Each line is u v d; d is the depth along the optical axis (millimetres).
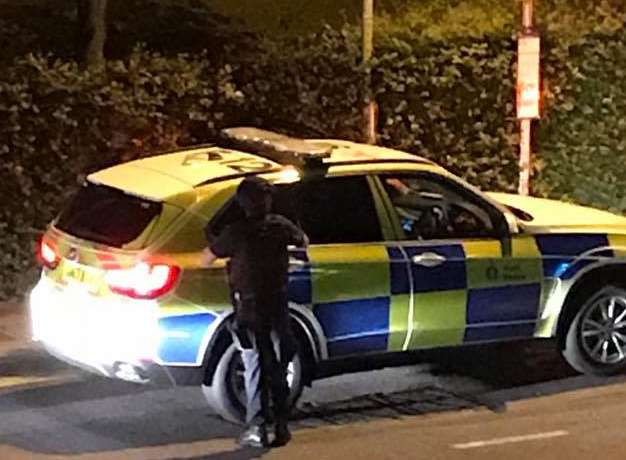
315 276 12180
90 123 15797
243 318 11406
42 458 11445
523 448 11820
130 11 21297
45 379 13422
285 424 11766
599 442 12000
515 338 13141
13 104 15492
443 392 13359
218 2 23422
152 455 11539
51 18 21141
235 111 16562
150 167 12547
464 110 18094
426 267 12617
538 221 13438
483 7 20359
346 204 12461
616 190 19359
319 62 17047
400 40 17938
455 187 12945
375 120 17516
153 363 11719
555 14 19766
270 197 11508
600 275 13484
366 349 12508
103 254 11805
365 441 11953
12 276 15812
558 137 18875
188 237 11820
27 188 15719
